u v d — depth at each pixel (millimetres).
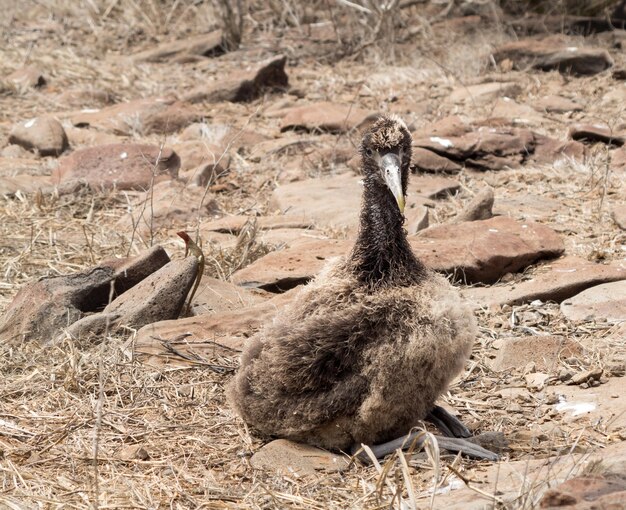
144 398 9609
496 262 12641
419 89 22094
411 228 13820
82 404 9477
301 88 22750
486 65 22906
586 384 9773
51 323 11078
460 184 16344
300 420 8406
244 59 25219
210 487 7941
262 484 7980
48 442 8789
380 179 8562
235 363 10242
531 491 7195
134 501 7738
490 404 9539
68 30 27891
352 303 8492
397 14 25734
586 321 11289
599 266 12477
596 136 18109
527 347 10461
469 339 8281
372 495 7637
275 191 16141
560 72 22703
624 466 7344
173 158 17000
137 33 27641
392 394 8141
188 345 10648
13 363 10391
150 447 8703
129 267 11828
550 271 12656
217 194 16547
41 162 18203
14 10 29094
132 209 15438
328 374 8273
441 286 8586
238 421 9156
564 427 8914
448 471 8016
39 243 13938
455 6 26750
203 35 26734
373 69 23969
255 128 20062
